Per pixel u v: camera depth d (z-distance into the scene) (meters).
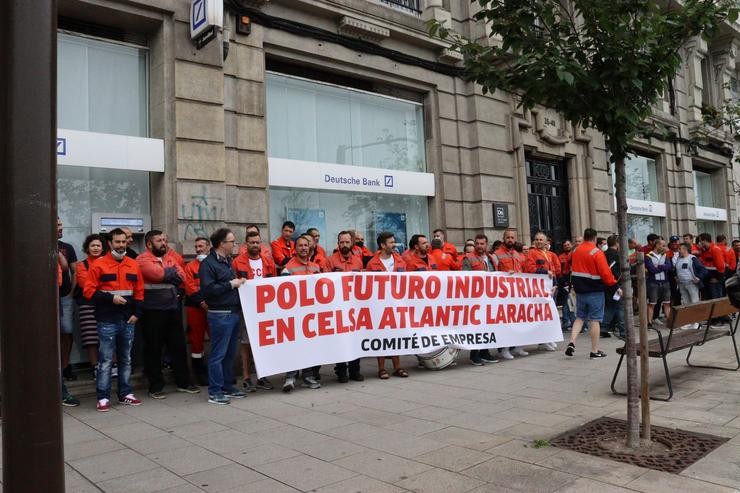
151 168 7.78
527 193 13.30
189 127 7.93
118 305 6.21
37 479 2.15
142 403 6.41
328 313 7.07
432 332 7.82
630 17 4.54
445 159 11.73
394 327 7.54
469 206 12.02
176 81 7.87
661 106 18.84
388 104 11.42
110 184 7.84
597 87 4.40
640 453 4.29
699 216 20.52
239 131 8.56
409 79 11.32
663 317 12.75
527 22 4.61
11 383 2.16
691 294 11.80
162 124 7.94
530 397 6.20
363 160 10.88
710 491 3.57
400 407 5.94
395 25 10.70
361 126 10.93
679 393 6.18
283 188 9.56
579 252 8.53
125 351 6.39
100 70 7.91
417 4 11.66
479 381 7.14
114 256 6.28
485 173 12.13
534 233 13.53
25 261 2.16
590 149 14.99
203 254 7.56
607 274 8.18
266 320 6.64
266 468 4.20
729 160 22.47
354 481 3.90
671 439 4.59
